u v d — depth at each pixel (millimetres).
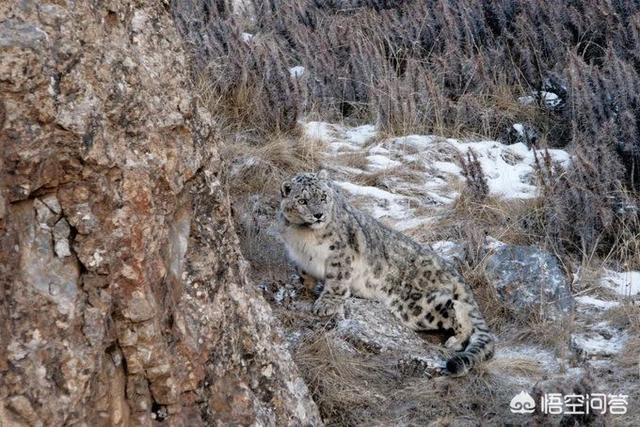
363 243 7211
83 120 3668
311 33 10836
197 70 9539
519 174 9188
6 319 3484
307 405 4941
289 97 9414
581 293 7473
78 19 3775
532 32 10656
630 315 6973
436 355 6703
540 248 7797
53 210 3652
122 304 3824
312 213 6855
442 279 7258
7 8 3576
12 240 3523
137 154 3994
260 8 11578
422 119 9906
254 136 9352
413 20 10961
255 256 7586
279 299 7102
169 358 4000
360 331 6543
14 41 3521
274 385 4715
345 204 7316
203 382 4227
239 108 9500
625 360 6469
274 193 8375
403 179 8969
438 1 11086
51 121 3602
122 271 3812
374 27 10961
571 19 10680
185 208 4348
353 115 10258
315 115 9898
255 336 4676
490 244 7863
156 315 3918
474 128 10016
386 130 9766
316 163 8992
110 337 3789
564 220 7984
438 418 5840
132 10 4293
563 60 10398
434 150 9398
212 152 4648
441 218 8328
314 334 6461
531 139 9844
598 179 8109
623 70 9195
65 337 3600
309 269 7223
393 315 7043
